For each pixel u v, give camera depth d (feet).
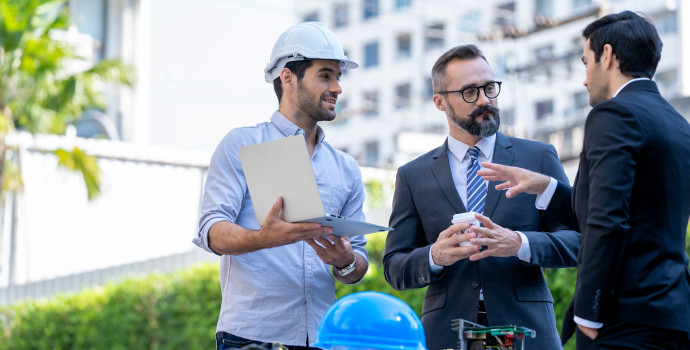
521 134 52.80
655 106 9.56
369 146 160.15
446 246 11.12
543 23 50.90
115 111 78.79
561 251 11.40
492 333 9.52
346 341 8.66
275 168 9.91
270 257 11.24
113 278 35.35
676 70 131.75
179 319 29.22
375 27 168.66
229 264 11.35
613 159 9.12
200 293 28.94
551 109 127.65
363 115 162.81
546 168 12.13
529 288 11.72
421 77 161.17
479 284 11.66
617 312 9.14
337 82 11.57
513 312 11.51
